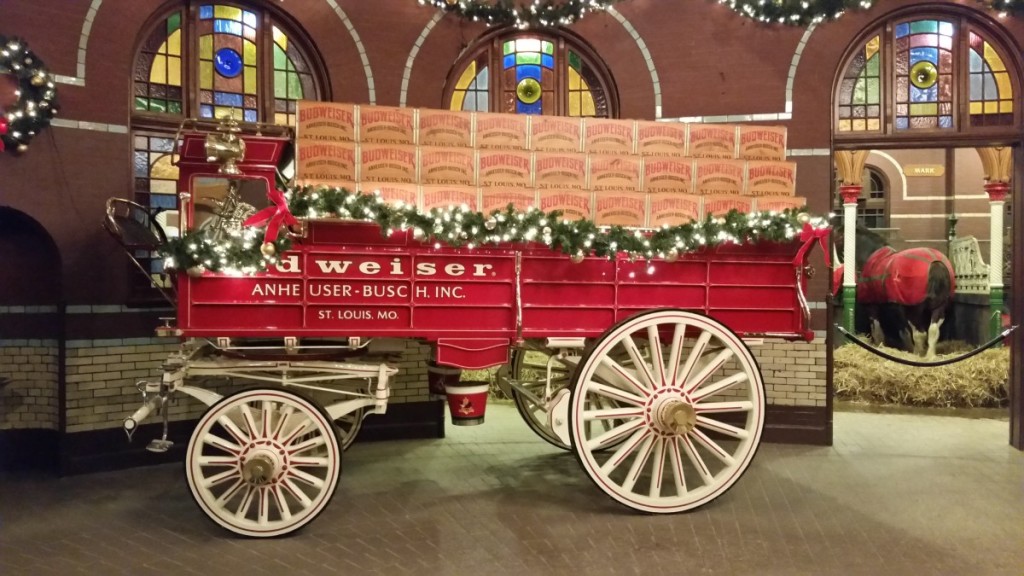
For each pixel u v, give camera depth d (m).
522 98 6.73
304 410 4.18
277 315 4.27
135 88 5.66
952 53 6.26
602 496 4.89
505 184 4.66
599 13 6.56
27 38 5.08
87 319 5.36
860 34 6.26
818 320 6.29
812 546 4.04
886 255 9.84
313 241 4.27
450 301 4.46
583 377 4.49
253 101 6.14
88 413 5.39
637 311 4.67
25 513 4.58
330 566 3.79
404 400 6.46
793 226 4.54
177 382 4.21
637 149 4.93
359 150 4.46
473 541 4.12
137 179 5.75
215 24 5.95
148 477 5.32
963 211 11.30
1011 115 6.19
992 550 3.98
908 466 5.62
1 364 5.53
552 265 4.57
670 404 4.45
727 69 6.37
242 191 4.62
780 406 6.38
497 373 5.73
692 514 4.55
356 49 6.28
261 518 4.17
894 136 6.31
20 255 5.52
